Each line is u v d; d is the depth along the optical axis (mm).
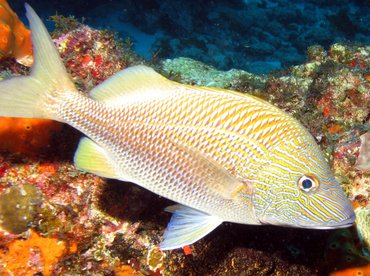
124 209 406
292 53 1959
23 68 516
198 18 2088
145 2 2090
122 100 304
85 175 404
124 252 402
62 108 309
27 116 300
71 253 375
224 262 421
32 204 354
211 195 306
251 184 298
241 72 744
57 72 307
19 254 354
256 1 2330
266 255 436
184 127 297
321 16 2291
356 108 551
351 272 447
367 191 491
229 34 2057
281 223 305
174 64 783
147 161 307
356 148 509
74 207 392
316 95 562
